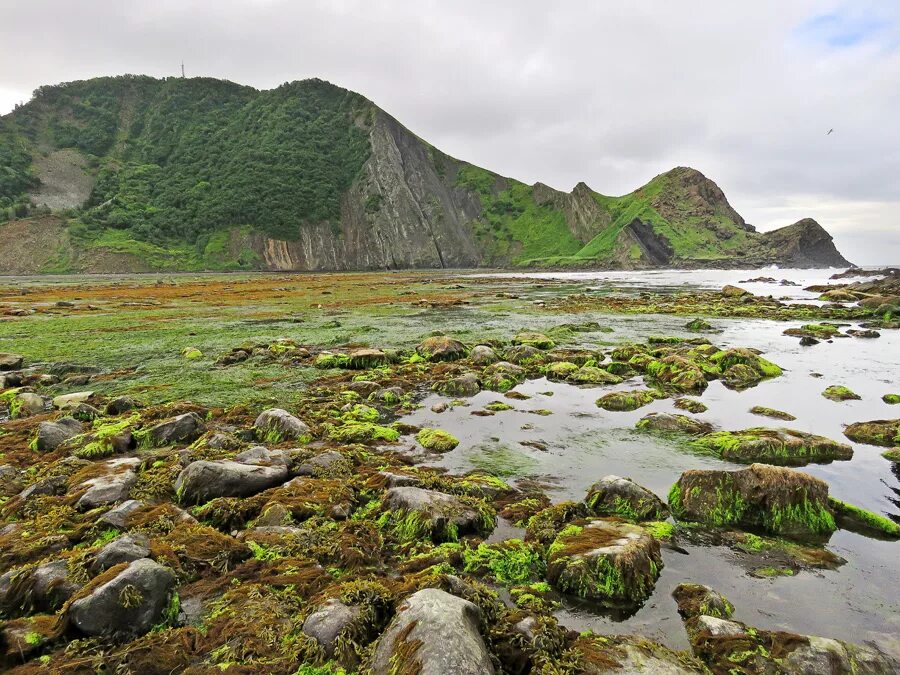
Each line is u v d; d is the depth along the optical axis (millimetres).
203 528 7969
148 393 18406
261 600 6387
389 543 8125
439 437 12961
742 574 7293
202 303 55375
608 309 46562
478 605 5867
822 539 8281
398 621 5266
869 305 42906
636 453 12250
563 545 7500
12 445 12695
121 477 10008
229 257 186125
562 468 11383
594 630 6105
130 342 29359
